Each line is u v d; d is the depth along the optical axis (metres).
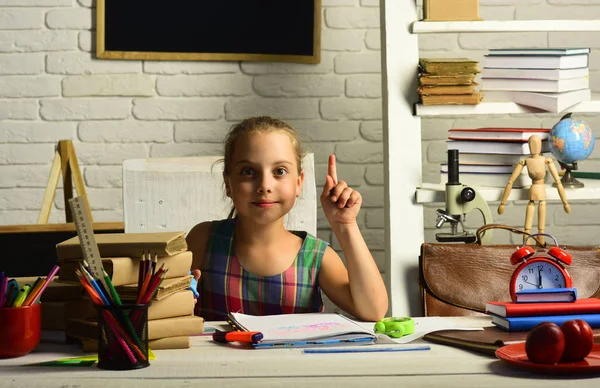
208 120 3.00
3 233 2.52
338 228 1.51
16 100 2.95
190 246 1.66
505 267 1.93
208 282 1.62
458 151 2.24
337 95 3.02
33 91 2.95
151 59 2.96
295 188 1.50
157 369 1.08
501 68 2.32
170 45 2.96
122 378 1.04
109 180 2.99
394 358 1.14
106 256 1.20
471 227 3.07
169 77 2.99
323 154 3.03
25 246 2.54
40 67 2.94
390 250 2.30
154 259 1.13
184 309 1.23
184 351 1.19
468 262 1.94
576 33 3.05
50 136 2.96
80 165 2.98
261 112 3.01
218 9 2.97
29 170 2.96
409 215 2.30
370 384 1.00
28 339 1.17
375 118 3.03
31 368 1.10
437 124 3.04
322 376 1.04
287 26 2.99
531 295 1.33
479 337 1.22
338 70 3.02
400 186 2.30
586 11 3.04
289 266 1.60
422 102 2.26
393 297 2.28
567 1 3.04
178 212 2.13
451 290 1.91
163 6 2.95
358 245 1.51
